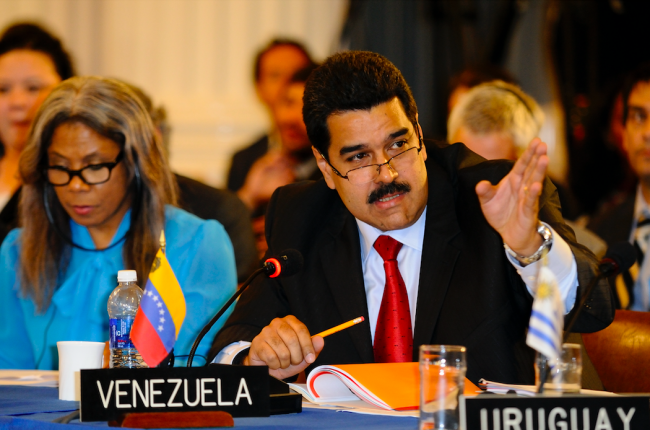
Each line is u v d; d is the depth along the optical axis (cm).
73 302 802
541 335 336
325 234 646
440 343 566
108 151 782
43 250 816
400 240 614
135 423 382
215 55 1408
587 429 351
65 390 504
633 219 1152
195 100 1402
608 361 660
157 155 838
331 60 600
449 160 645
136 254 801
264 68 1395
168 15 1415
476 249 583
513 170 449
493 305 562
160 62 1416
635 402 354
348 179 587
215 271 816
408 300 604
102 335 790
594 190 1320
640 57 1332
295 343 503
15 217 973
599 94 1336
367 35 1404
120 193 802
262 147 1385
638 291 1096
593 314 493
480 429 344
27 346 834
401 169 579
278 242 655
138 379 407
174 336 460
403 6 1398
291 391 495
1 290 839
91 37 1424
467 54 1380
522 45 1382
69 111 775
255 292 654
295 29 1408
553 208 568
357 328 592
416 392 462
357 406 464
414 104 602
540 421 349
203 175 1388
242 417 414
